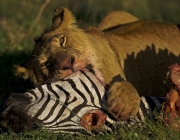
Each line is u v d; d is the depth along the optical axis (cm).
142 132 891
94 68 1034
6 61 1530
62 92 920
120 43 1156
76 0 2292
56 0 2248
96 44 1085
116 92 917
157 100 963
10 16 2083
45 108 901
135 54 1159
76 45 1062
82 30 1111
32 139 895
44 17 2014
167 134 877
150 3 2253
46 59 1054
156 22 1239
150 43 1183
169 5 2236
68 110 904
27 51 1612
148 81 1154
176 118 905
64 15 1119
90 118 909
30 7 2156
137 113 944
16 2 2238
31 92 915
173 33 1223
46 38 1091
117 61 1097
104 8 2216
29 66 1099
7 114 886
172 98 912
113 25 1332
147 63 1162
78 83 932
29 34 1762
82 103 915
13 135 911
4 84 1360
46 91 920
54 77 979
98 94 934
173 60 1193
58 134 908
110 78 1049
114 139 862
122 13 1345
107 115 916
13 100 896
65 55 985
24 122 891
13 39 1717
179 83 908
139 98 922
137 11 2177
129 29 1213
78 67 993
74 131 905
